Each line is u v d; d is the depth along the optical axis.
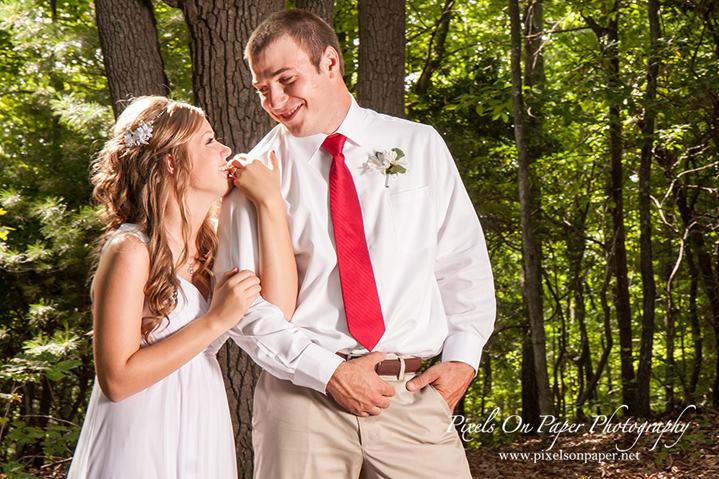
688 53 6.59
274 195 1.87
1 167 8.89
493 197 9.42
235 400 3.60
